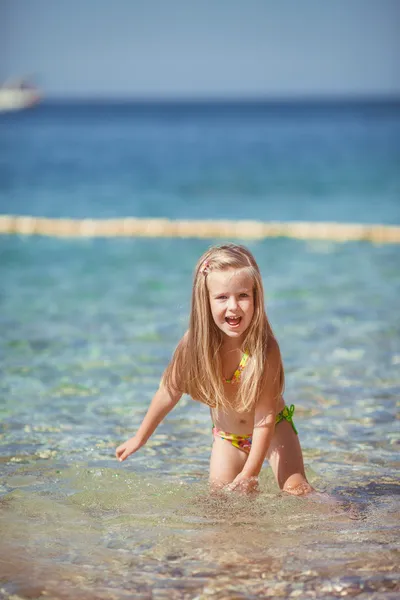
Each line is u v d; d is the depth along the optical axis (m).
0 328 5.84
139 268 8.48
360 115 99.06
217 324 3.04
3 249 9.80
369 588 2.25
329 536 2.62
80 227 11.00
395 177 19.14
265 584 2.28
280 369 3.12
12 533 2.65
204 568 2.39
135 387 4.48
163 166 23.73
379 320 6.00
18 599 2.20
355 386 4.46
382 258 8.90
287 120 82.12
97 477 3.21
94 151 31.72
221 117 99.94
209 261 3.04
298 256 9.11
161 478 3.20
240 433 3.27
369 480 3.19
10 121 79.81
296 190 16.95
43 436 3.71
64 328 5.84
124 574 2.35
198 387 3.16
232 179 19.53
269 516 2.80
